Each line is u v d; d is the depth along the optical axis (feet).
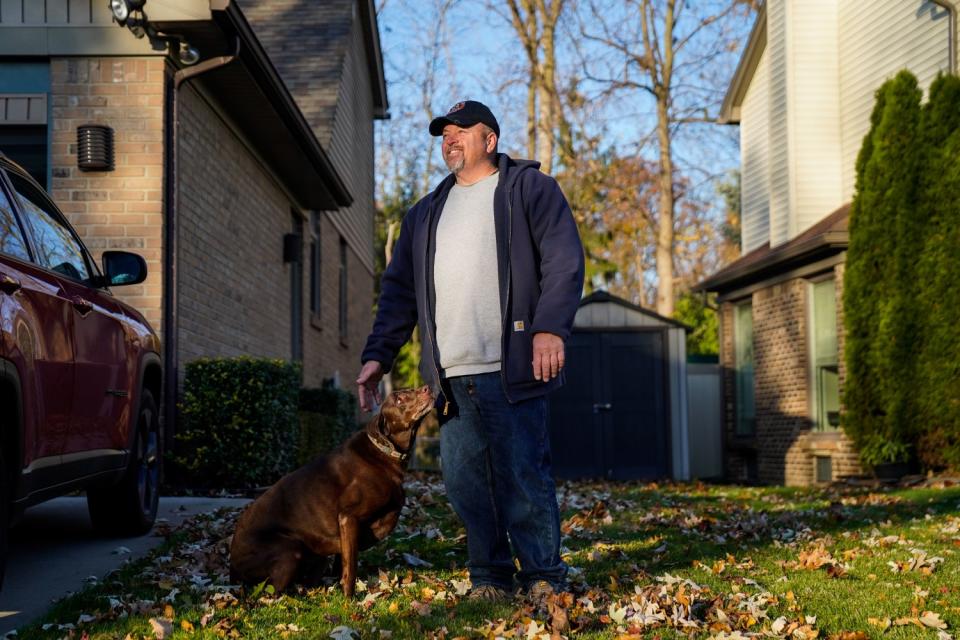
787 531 23.26
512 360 13.73
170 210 31.04
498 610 13.78
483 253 14.05
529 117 92.73
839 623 13.73
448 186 14.74
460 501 14.61
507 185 13.99
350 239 68.90
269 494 15.29
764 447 56.13
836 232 45.98
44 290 15.08
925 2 47.24
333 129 55.62
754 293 57.82
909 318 41.93
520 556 14.32
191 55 30.19
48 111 30.48
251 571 14.93
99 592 15.58
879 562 18.69
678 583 16.02
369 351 15.44
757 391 57.11
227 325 37.88
